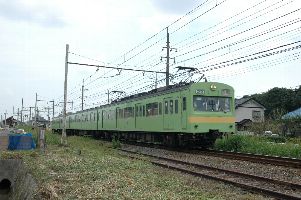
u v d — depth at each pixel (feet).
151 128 74.33
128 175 33.76
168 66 91.86
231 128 64.44
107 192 26.20
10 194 51.72
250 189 30.99
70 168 38.22
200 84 62.69
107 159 45.16
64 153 55.31
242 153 56.39
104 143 90.94
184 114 62.69
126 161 44.09
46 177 33.35
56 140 85.92
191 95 61.67
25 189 36.88
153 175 34.83
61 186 28.73
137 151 67.51
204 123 62.03
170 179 33.17
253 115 171.42
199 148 67.26
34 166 41.32
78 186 28.45
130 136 92.32
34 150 62.39
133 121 83.87
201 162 49.57
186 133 64.64
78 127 138.51
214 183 34.24
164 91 70.28
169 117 67.31
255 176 35.27
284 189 30.96
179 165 47.06
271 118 151.53
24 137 66.54
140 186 28.43
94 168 37.86
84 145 79.46
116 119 95.40
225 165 46.03
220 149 67.97
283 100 192.24
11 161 52.95
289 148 57.88
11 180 52.60
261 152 60.44
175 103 65.51
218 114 63.36
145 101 77.77
